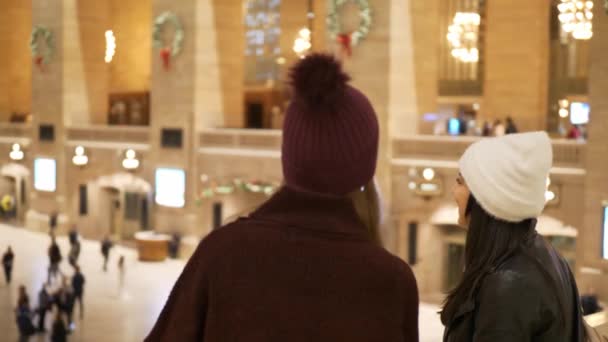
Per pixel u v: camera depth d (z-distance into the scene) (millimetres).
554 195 22875
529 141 2742
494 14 30812
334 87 1878
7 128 43219
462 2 32562
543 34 29969
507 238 2701
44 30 39031
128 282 28859
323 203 1893
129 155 34750
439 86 33312
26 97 47625
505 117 30688
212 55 32969
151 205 34469
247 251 1835
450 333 2764
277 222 1878
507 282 2580
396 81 27000
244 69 40594
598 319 5645
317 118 1875
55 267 28047
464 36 30109
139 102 42750
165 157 33500
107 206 37375
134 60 44500
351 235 1885
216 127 33125
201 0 32656
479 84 32562
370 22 27109
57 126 38688
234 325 1808
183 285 1886
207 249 1864
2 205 43781
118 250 34594
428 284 25828
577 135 25672
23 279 29438
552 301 2586
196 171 32469
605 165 21797
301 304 1817
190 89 32656
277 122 37375
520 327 2535
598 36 22031
